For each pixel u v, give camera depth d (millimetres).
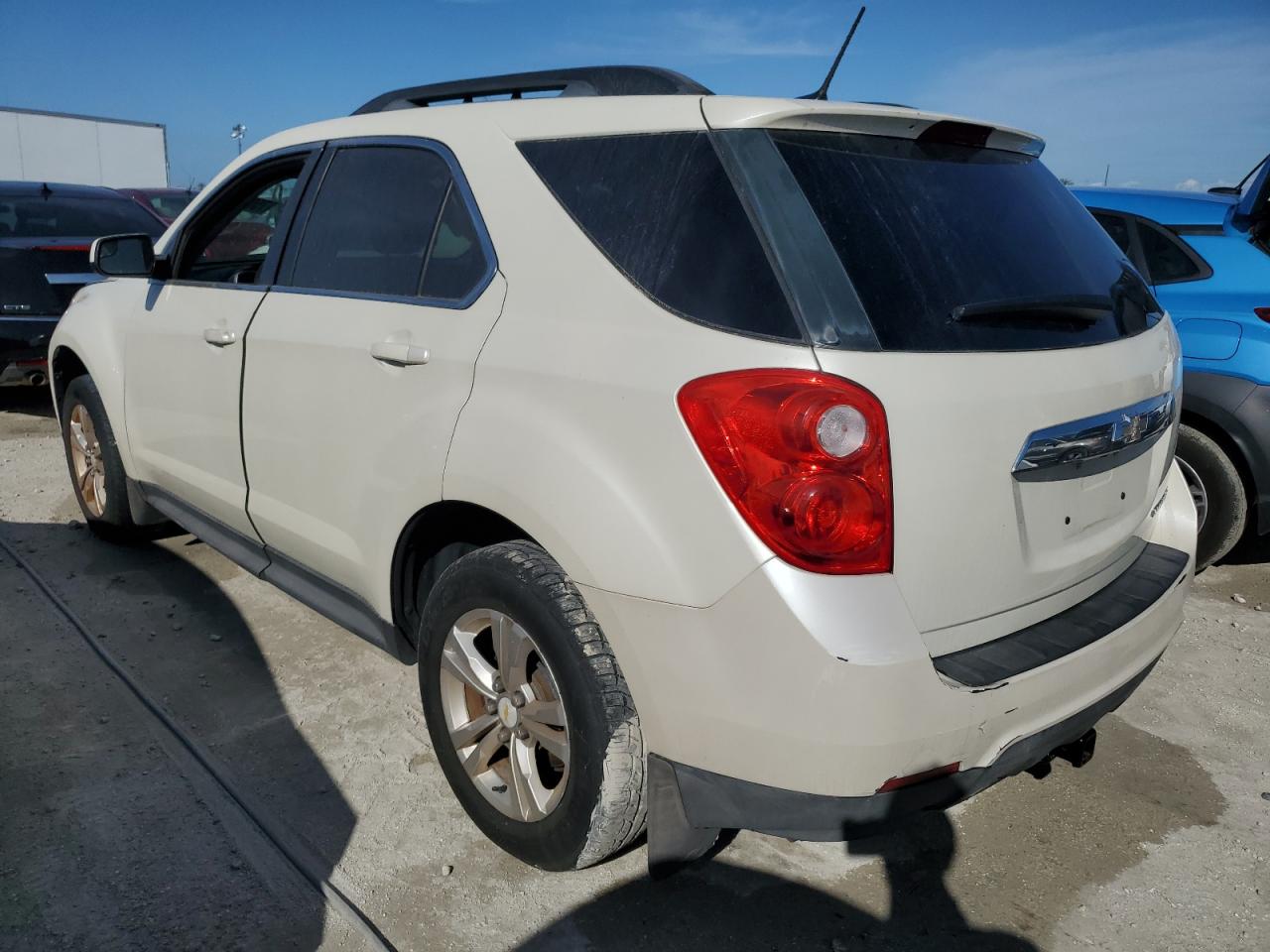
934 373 1883
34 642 3555
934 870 2529
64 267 6531
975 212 2221
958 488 1898
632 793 2123
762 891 2426
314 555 2945
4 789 2674
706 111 2119
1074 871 2541
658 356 1961
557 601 2127
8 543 4512
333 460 2758
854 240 1960
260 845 2504
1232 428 4055
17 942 2137
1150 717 3334
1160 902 2432
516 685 2309
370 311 2674
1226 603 4316
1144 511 2521
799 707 1781
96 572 4211
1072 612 2240
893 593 1820
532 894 2377
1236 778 2979
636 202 2152
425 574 2764
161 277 3709
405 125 2809
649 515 1922
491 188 2443
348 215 2906
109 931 2186
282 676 3381
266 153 3352
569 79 2623
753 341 1868
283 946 2174
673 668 1918
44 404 7809
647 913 2330
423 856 2500
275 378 2961
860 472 1793
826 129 2105
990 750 1941
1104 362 2209
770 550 1798
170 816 2596
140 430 3834
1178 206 4406
